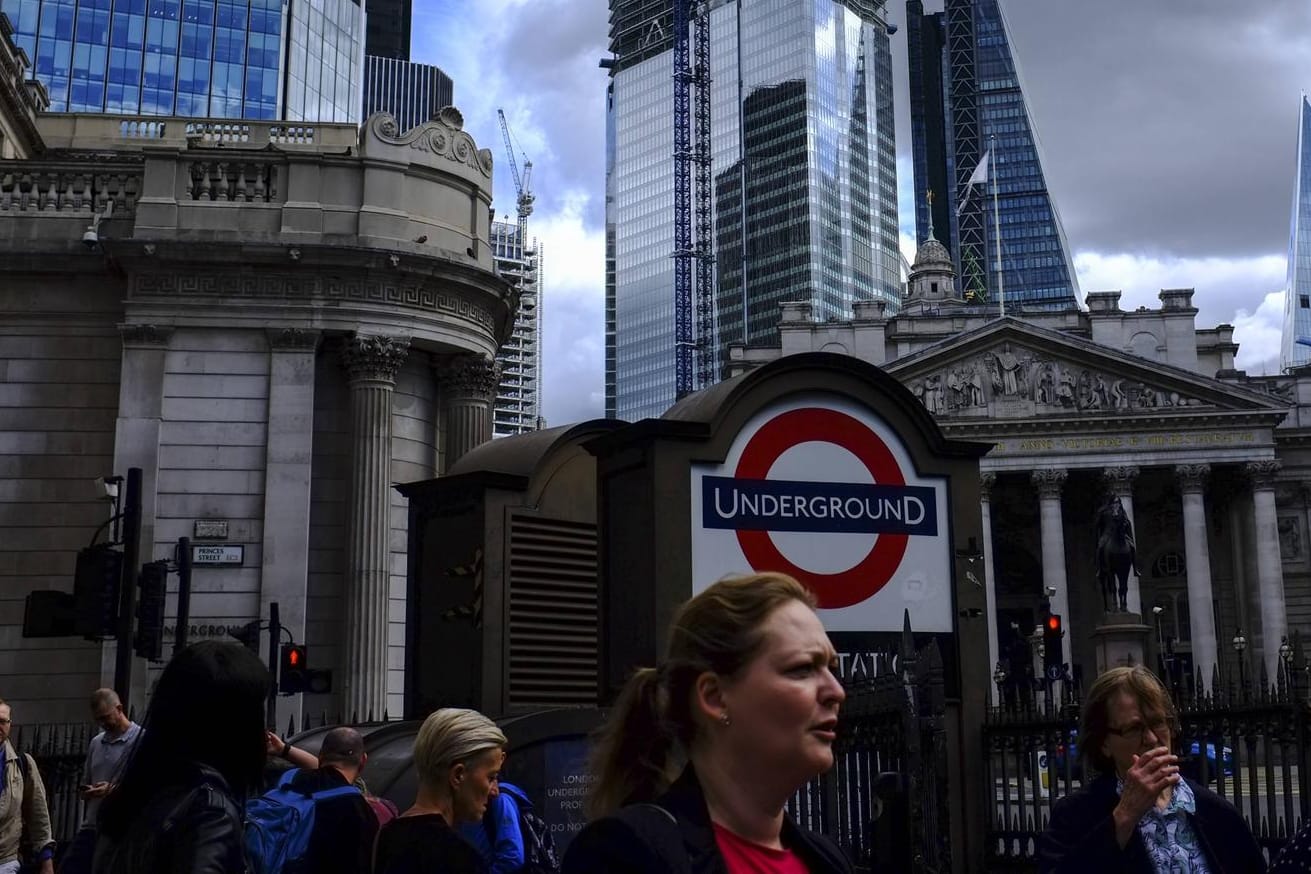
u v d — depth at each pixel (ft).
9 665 87.97
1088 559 289.74
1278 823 44.34
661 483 31.58
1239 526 274.16
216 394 91.86
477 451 44.91
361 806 22.33
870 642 33.42
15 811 35.22
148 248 90.53
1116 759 18.70
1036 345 264.11
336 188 95.76
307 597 92.07
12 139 112.16
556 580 40.93
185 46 270.46
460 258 97.96
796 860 10.03
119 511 62.75
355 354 94.02
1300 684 37.29
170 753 13.57
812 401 33.73
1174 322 281.13
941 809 28.09
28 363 92.38
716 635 9.87
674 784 10.01
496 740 21.49
